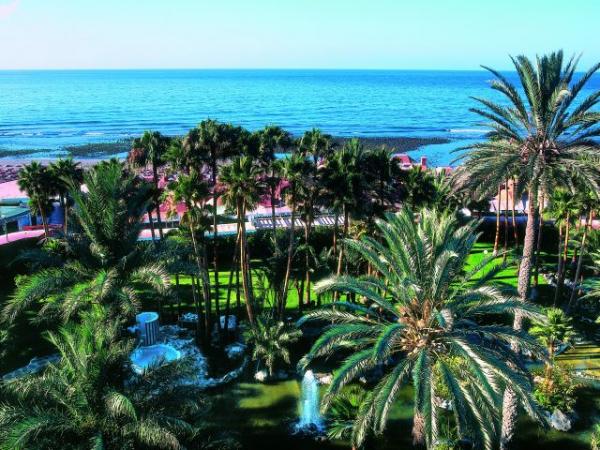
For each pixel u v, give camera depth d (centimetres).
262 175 3697
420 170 4025
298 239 3756
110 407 1455
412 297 1903
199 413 1911
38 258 2205
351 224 3894
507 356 1811
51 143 14488
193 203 3206
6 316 1998
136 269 2173
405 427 2473
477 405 1723
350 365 1714
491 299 1906
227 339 3353
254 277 4303
